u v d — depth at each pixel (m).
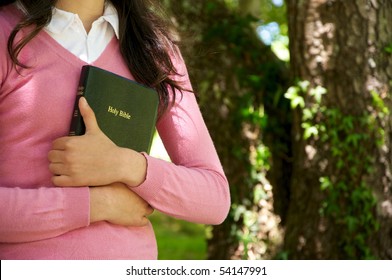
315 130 3.56
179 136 1.60
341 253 3.60
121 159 1.41
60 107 1.39
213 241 4.08
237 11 4.30
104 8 1.56
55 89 1.40
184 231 8.84
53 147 1.38
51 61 1.42
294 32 3.60
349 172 3.54
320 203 3.62
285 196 3.98
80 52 1.46
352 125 3.49
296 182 3.74
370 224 3.55
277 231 3.94
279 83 4.04
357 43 3.47
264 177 3.96
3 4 1.48
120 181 1.42
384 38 3.51
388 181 3.55
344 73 3.49
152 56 1.59
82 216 1.35
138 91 1.48
